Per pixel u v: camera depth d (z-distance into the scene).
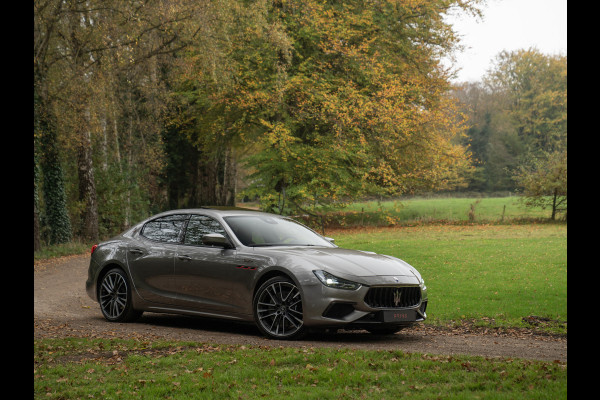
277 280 7.29
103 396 4.70
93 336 7.61
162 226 8.98
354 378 4.97
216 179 47.22
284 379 4.99
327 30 32.34
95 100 25.00
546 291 12.97
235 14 26.80
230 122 36.94
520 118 84.50
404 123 32.41
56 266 20.91
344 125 32.50
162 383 5.02
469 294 12.75
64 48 26.72
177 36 25.61
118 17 23.80
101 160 34.56
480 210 46.84
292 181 35.59
